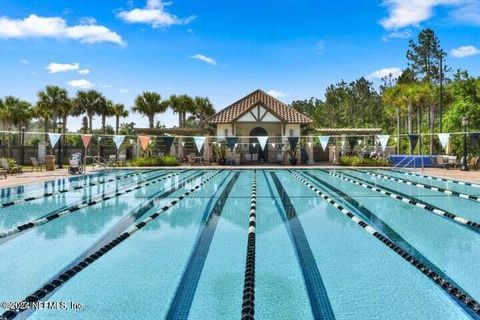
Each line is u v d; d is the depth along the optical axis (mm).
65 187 16031
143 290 5223
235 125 31391
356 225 9016
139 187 16203
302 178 19875
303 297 4949
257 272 5867
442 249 7027
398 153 28359
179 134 34094
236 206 11617
